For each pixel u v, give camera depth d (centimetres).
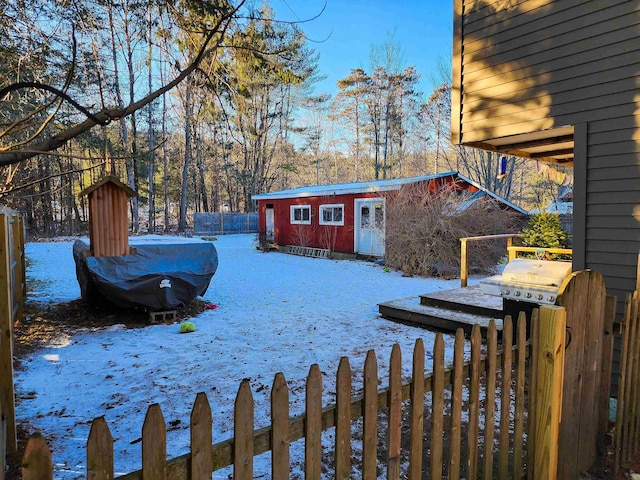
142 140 2028
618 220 331
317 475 142
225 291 853
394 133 3253
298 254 1598
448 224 1032
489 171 2262
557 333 189
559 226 1071
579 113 351
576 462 221
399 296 799
